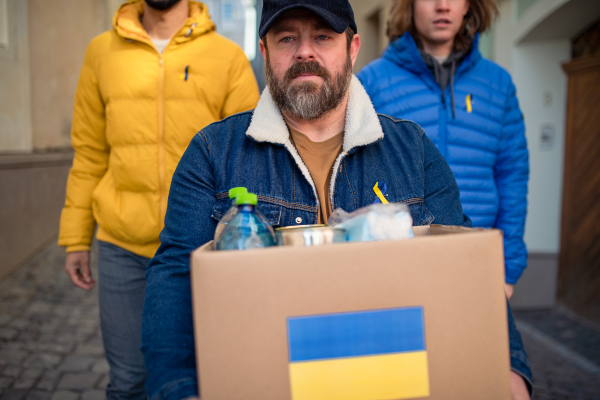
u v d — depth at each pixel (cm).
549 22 413
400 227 97
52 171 564
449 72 220
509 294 219
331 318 88
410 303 89
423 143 143
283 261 87
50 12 595
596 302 427
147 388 101
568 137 452
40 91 571
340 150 138
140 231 191
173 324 108
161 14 195
